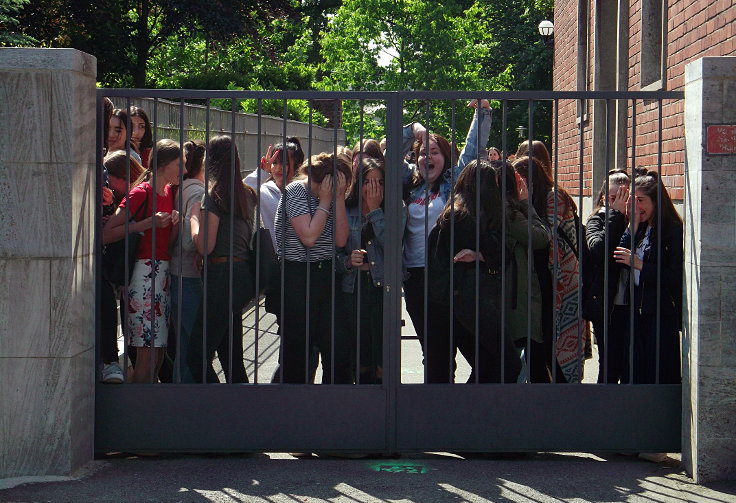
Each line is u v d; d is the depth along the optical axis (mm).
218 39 29516
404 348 9367
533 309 5906
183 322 5902
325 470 5422
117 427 5598
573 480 5273
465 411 5602
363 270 5840
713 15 8062
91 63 5375
